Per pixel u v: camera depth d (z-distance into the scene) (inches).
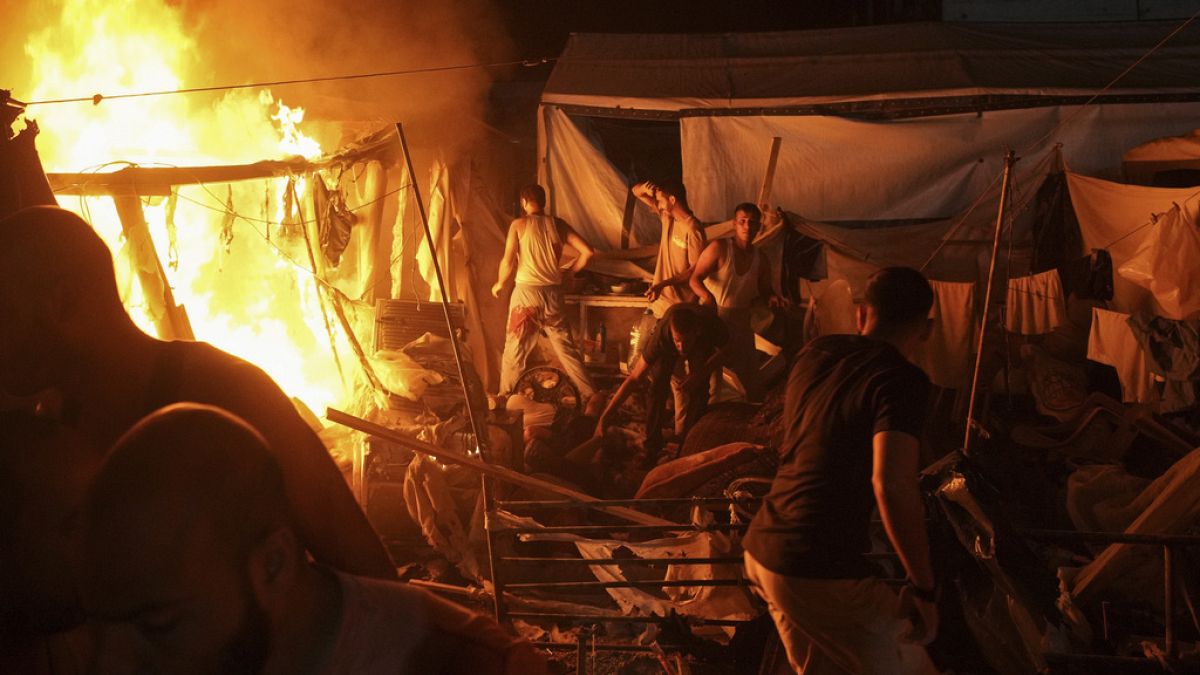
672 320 340.8
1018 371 385.7
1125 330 344.8
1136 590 220.5
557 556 288.8
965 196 433.1
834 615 134.9
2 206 219.1
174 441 51.3
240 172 352.5
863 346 137.4
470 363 367.6
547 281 409.7
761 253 405.1
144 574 50.1
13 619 78.2
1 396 79.3
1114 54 453.7
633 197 448.8
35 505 76.2
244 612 53.0
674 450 351.3
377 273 395.9
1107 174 422.9
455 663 61.4
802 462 136.0
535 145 491.8
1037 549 256.7
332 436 331.9
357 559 75.6
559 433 366.9
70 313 72.9
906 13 592.4
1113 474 283.0
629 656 218.4
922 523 129.2
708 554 231.0
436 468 277.9
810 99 432.8
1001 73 439.8
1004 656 183.5
